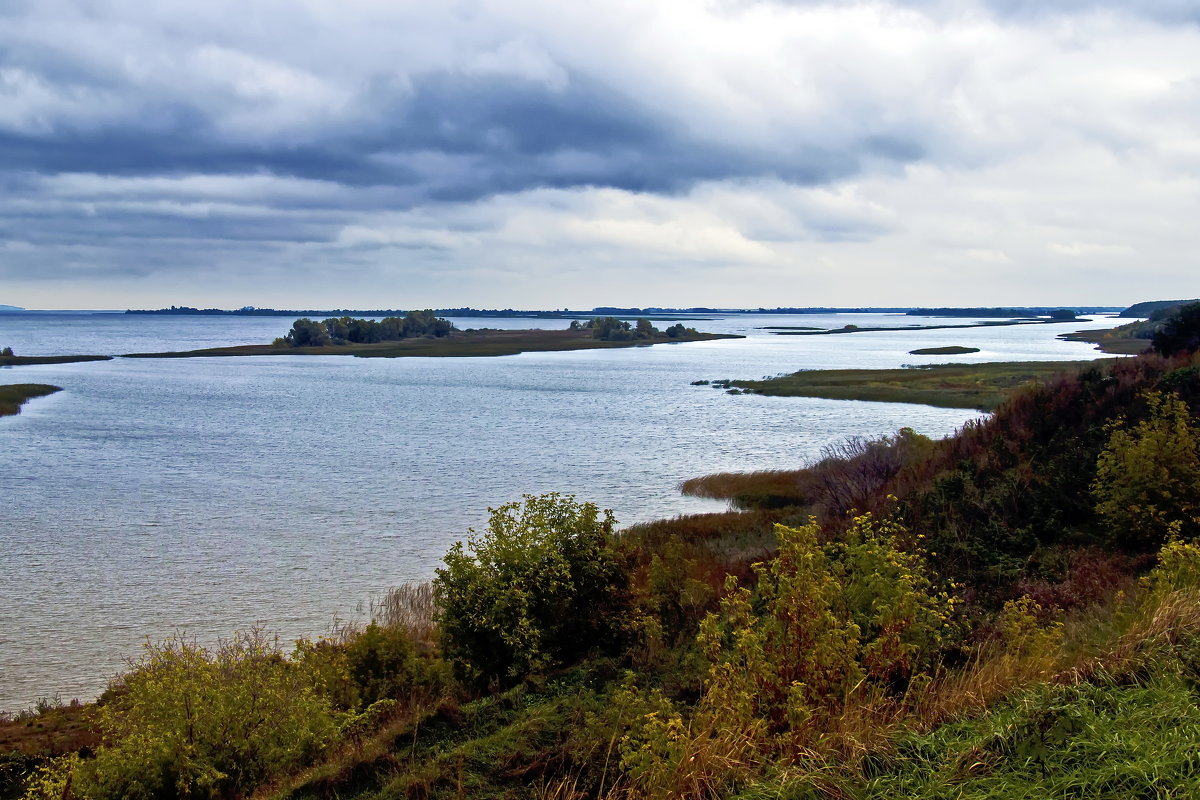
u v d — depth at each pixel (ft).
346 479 119.65
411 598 62.80
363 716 31.73
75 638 57.98
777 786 16.66
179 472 126.31
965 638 27.50
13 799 33.30
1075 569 35.17
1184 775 14.21
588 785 20.67
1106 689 17.92
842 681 21.02
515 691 29.53
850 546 27.81
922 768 16.40
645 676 28.63
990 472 48.57
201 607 64.23
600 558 36.35
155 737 29.50
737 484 106.11
